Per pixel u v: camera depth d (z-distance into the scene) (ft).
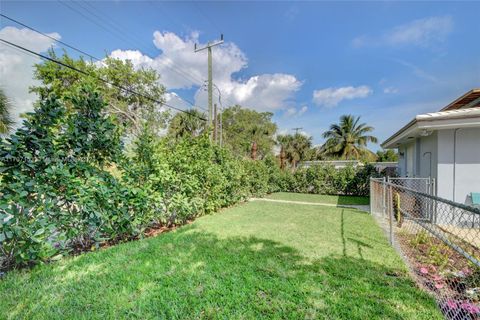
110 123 14.62
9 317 7.38
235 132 112.88
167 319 7.36
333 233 16.84
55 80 57.31
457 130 19.95
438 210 19.42
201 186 22.84
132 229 14.70
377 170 43.55
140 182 16.17
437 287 9.33
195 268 10.74
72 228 12.09
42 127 11.75
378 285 9.34
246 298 8.38
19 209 10.82
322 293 8.68
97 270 10.50
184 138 25.53
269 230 17.54
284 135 121.90
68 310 7.72
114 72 65.98
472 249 12.77
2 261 10.69
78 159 13.60
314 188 46.09
